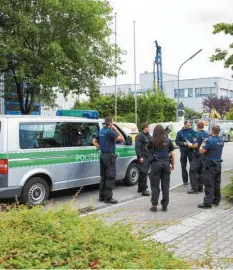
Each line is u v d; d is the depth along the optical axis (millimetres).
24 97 22469
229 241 6008
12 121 8234
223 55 14734
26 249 3283
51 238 3506
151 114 35938
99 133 9188
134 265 3123
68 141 9328
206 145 8289
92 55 19984
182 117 29766
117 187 11133
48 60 18062
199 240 6062
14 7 18312
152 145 8133
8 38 17672
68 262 3172
